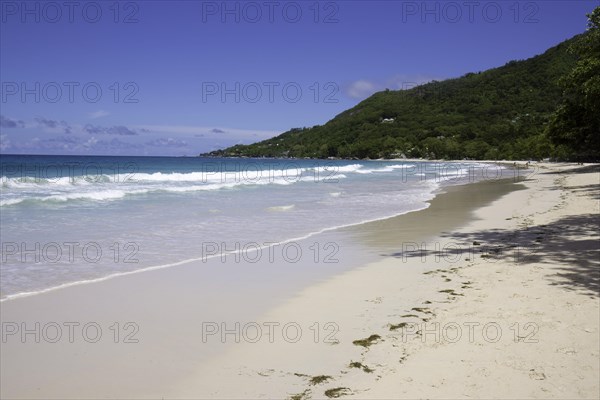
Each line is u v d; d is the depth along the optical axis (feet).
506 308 18.67
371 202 63.41
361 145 476.54
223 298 21.27
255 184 97.45
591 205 52.29
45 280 23.67
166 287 22.97
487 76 565.94
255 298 21.29
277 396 12.39
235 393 12.62
